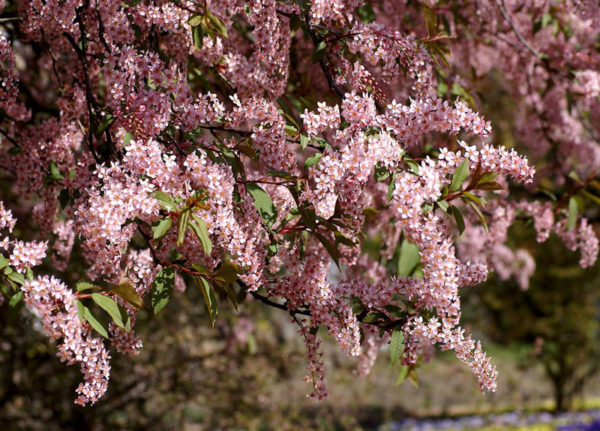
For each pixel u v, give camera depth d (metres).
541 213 3.37
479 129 1.94
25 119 2.68
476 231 3.63
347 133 1.96
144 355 5.95
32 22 2.22
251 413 6.24
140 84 1.93
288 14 2.37
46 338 5.21
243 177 2.01
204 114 2.00
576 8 3.35
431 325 1.93
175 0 2.15
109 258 1.92
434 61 2.30
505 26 4.06
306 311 2.14
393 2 3.32
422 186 1.92
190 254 2.05
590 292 12.35
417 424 10.58
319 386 2.11
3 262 1.86
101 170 1.84
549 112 4.39
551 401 13.56
